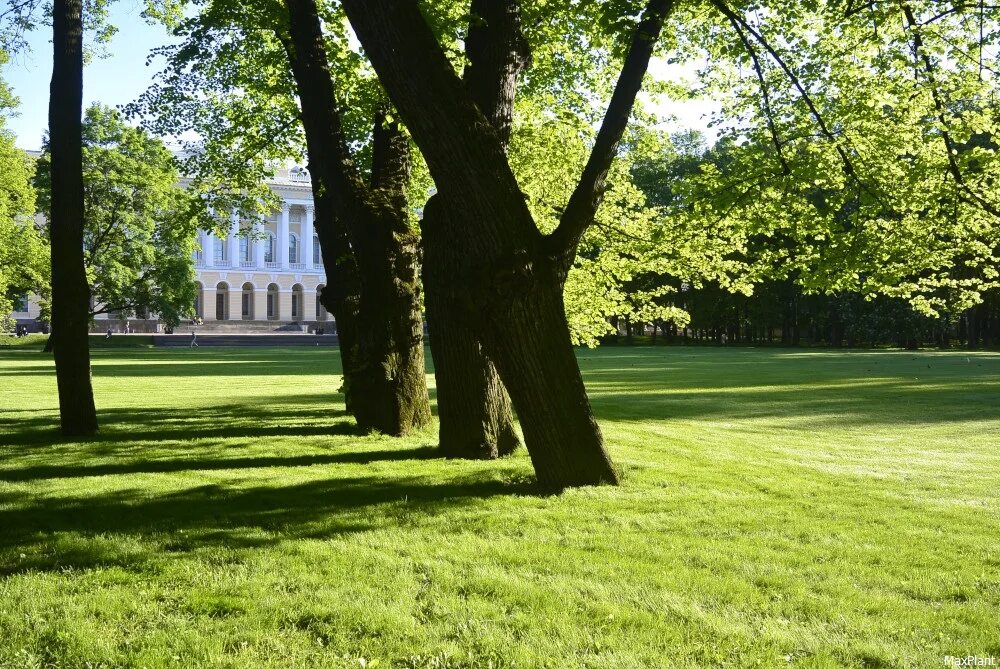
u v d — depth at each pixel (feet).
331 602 14.70
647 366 118.11
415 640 12.98
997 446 41.09
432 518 21.83
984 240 33.86
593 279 46.70
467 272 25.02
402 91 23.67
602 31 29.37
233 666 12.04
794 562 17.62
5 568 17.20
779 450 38.91
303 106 40.83
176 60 47.39
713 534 20.13
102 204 159.94
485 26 31.17
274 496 25.43
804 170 32.86
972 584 16.30
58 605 14.71
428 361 135.74
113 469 31.17
